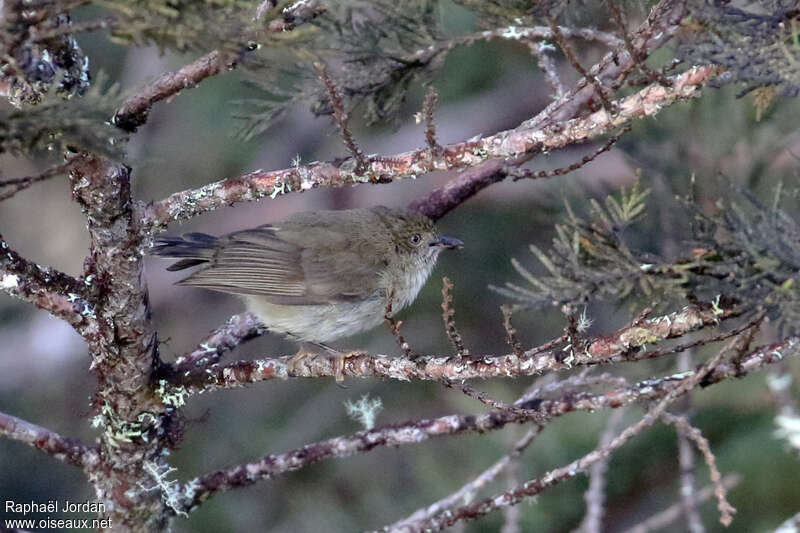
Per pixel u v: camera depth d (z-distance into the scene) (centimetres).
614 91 702
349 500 1384
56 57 682
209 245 1127
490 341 1513
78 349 1777
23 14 541
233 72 1631
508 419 859
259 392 1545
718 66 632
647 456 1234
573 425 1231
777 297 593
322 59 561
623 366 1077
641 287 640
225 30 541
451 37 899
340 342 1548
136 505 871
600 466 983
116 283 776
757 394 1155
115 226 755
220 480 900
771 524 1170
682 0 632
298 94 920
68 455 870
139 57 1625
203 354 981
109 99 562
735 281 604
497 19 879
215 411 1518
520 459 1211
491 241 1547
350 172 755
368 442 895
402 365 769
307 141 1808
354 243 1164
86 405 1722
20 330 1816
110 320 789
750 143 1109
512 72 1705
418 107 1612
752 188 1071
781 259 592
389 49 902
